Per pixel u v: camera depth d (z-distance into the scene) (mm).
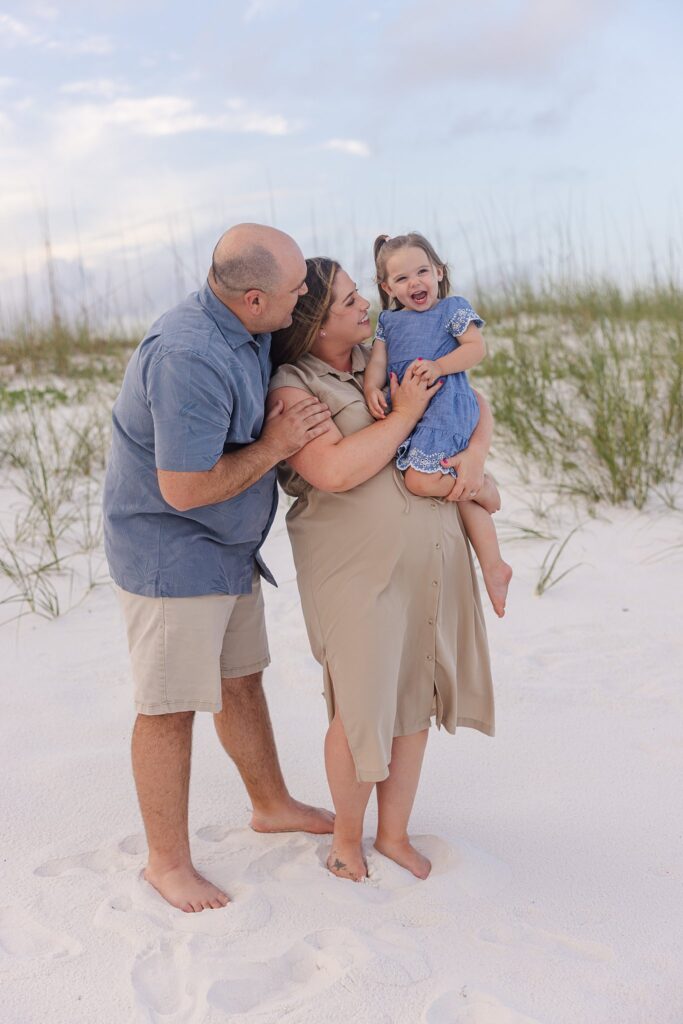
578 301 9633
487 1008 2344
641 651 4379
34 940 2635
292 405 2840
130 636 2906
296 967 2529
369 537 2820
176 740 2861
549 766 3547
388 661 2812
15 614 5004
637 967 2502
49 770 3545
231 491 2705
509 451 6934
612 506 6102
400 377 3047
